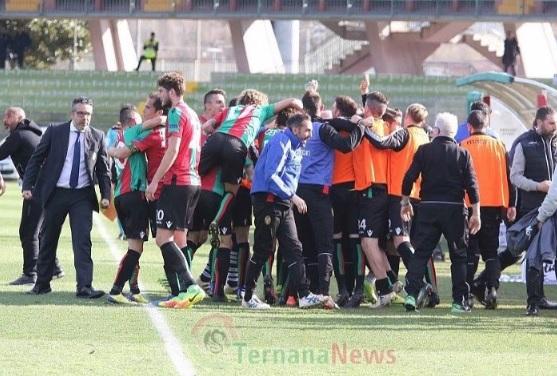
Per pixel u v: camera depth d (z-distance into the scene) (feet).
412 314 113.19
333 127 116.06
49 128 121.80
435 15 443.32
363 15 447.83
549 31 483.92
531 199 122.93
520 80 168.35
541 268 115.14
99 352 86.22
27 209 130.93
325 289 116.57
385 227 119.65
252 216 125.39
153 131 113.80
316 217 116.26
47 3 473.26
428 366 83.71
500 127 191.42
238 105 120.78
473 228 114.93
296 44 550.36
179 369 80.23
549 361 87.20
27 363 81.10
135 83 496.64
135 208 114.73
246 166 121.90
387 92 470.80
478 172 121.08
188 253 115.55
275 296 120.67
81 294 118.83
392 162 119.03
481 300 122.31
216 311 111.04
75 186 120.57
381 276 118.52
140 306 112.88
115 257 167.73
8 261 157.79
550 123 122.01
